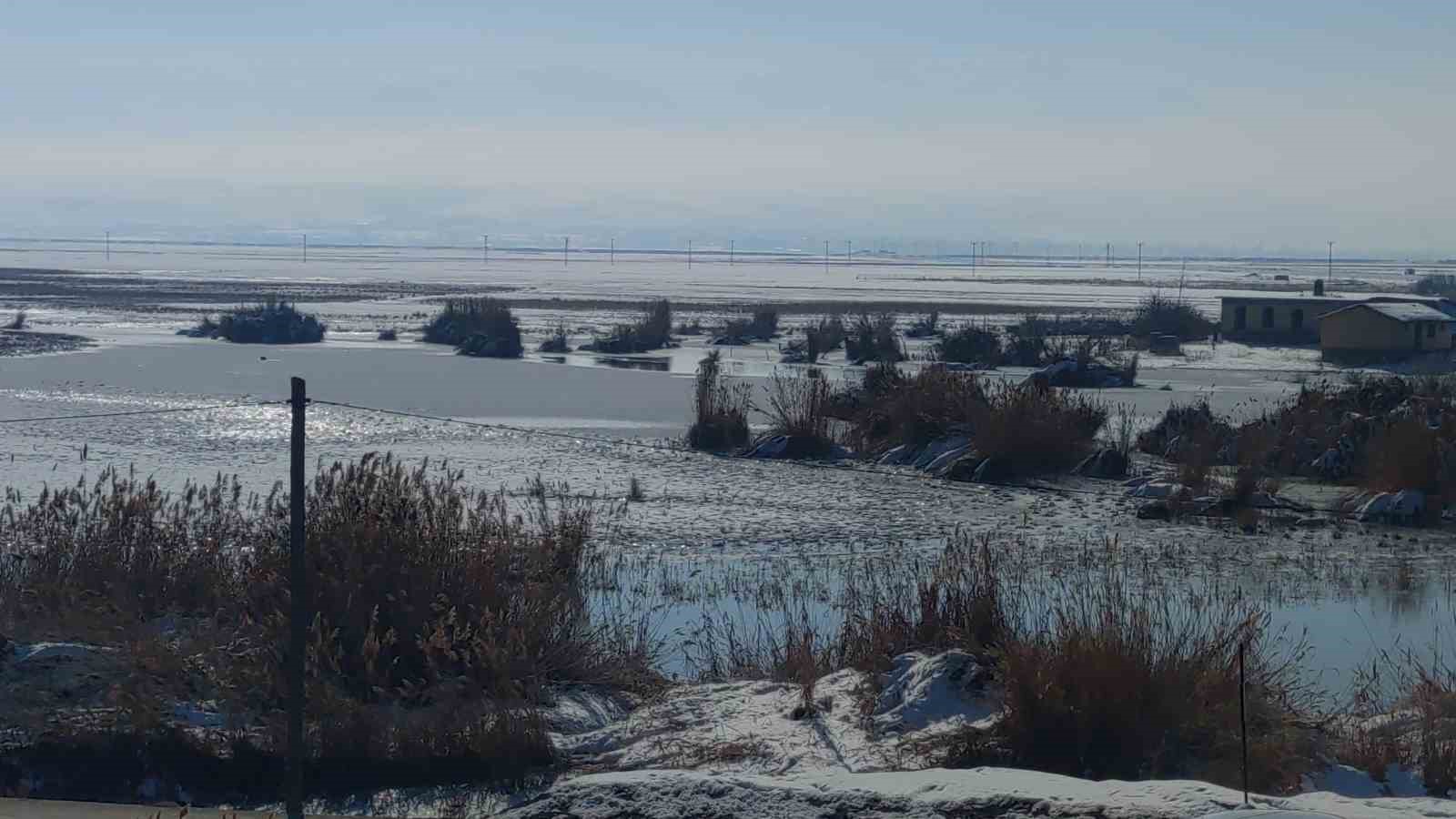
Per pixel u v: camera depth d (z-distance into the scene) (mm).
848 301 135125
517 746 11727
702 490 30781
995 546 25031
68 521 17078
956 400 37438
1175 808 9203
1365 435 34312
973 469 33625
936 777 10094
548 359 68875
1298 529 27859
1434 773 11180
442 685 12906
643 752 11945
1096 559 24078
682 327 92750
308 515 15289
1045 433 34125
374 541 14469
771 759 11555
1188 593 21062
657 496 29875
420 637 13430
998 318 106000
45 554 16469
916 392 38312
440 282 182250
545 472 32531
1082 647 12008
